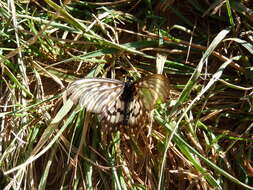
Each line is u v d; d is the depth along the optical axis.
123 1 0.34
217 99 0.32
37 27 0.34
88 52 0.34
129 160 0.31
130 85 0.28
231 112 0.32
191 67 0.33
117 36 0.34
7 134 0.31
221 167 0.31
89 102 0.27
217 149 0.31
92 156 0.31
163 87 0.27
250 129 0.31
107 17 0.34
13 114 0.31
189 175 0.30
